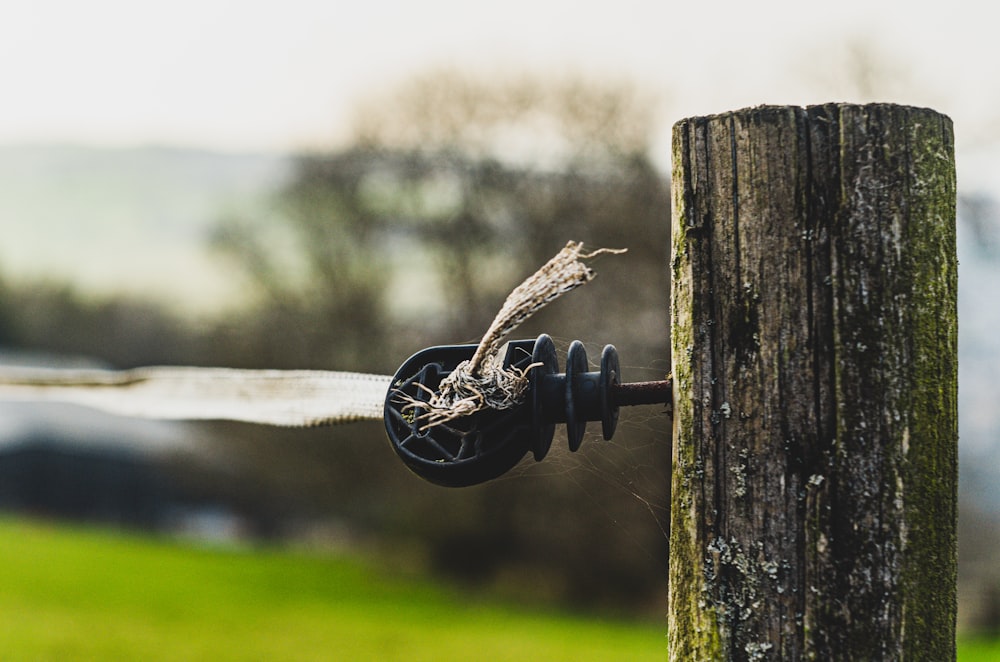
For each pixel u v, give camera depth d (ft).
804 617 5.03
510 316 5.79
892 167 5.07
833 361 5.07
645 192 75.72
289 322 90.17
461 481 5.92
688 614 5.31
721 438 5.25
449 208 85.81
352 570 91.20
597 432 12.21
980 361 48.32
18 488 130.11
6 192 226.38
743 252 5.24
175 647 49.03
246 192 94.53
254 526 110.83
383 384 8.92
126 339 146.30
